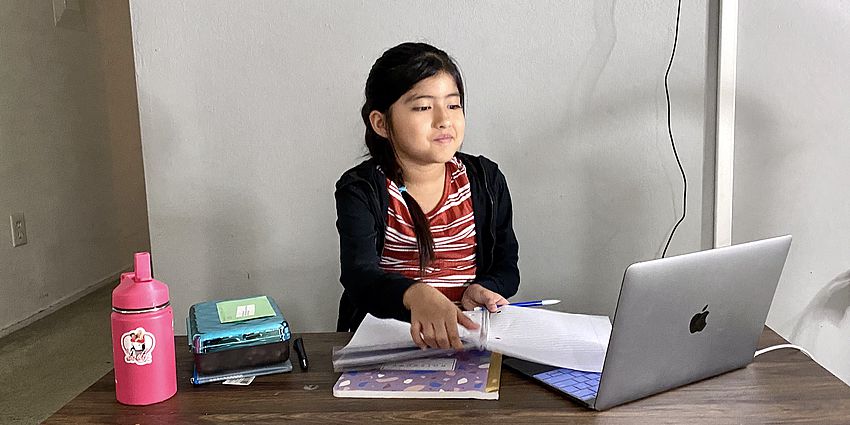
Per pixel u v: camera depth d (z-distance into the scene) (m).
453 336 1.08
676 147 1.85
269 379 1.06
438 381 1.02
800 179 1.80
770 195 1.81
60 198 3.28
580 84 1.85
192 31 1.84
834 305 1.83
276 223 1.91
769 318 1.85
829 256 1.83
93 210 3.56
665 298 0.91
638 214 1.89
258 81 1.86
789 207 1.81
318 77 1.85
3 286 2.90
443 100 1.37
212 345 1.05
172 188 1.90
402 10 1.82
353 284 1.33
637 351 0.92
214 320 1.10
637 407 0.94
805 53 1.76
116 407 0.98
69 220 3.35
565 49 1.83
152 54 1.85
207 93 1.86
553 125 1.86
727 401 0.95
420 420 0.91
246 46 1.84
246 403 0.98
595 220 1.89
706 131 1.82
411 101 1.36
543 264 1.92
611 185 1.88
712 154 1.80
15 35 2.99
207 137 1.88
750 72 1.77
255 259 1.93
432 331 1.08
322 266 1.93
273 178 1.89
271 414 0.94
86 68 3.52
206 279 1.94
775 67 1.76
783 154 1.79
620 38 1.82
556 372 1.04
